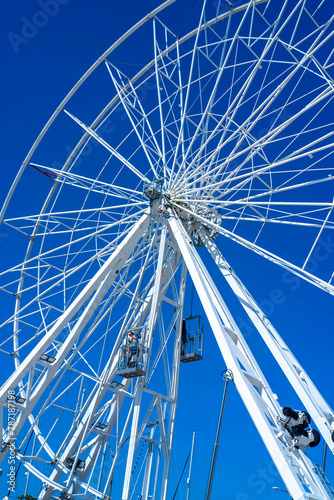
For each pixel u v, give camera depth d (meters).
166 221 23.66
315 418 15.73
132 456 20.25
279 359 17.42
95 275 22.16
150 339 21.80
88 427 24.86
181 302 25.28
